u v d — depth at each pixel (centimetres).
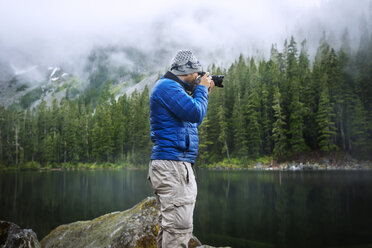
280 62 7056
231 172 3400
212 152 4834
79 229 364
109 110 7588
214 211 1084
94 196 1595
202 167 4616
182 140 140
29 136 7681
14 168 6606
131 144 6172
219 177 2683
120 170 5172
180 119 142
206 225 865
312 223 866
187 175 138
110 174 3928
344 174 2656
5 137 7481
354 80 4856
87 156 6794
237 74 6184
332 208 1079
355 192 1460
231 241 690
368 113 4266
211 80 159
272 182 2088
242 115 4744
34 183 2597
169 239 135
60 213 1108
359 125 4094
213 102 5141
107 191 1839
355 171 3086
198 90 148
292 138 4222
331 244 663
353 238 707
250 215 1003
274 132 4716
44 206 1274
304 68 5816
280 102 4631
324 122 4072
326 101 4162
